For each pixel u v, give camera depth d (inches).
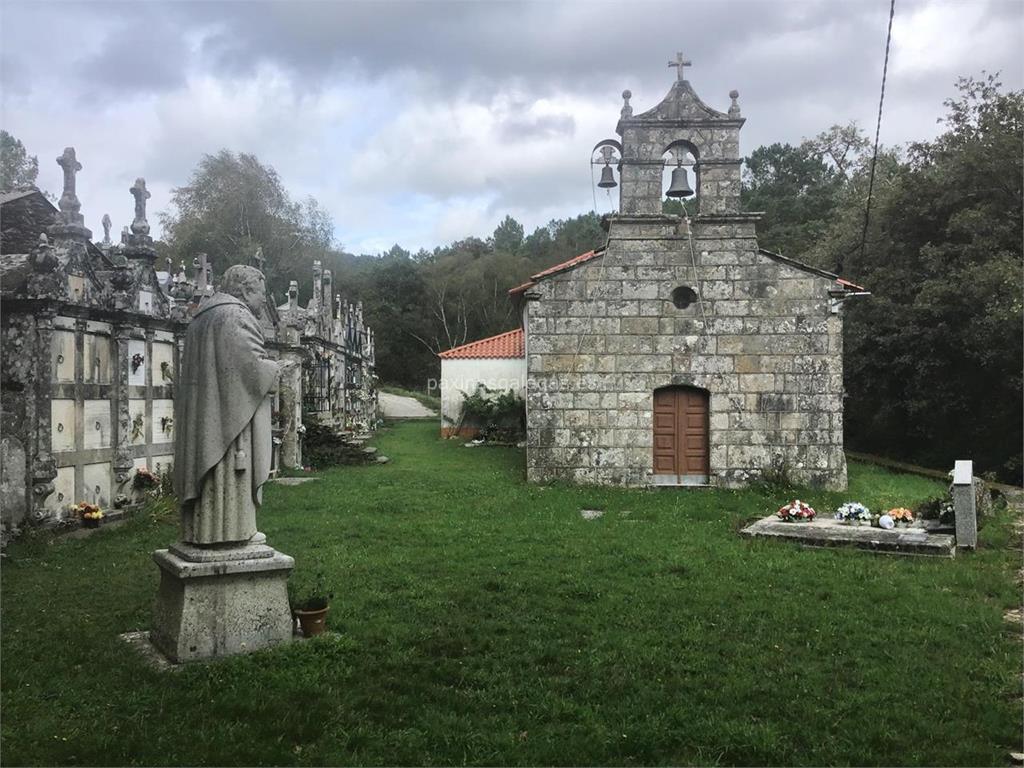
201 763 197.2
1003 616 334.0
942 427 1106.1
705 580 388.2
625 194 776.9
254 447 272.2
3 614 316.2
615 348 767.7
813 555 447.5
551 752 206.8
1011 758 208.8
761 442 754.2
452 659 274.7
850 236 1189.1
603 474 764.0
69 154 525.3
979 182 1018.7
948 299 992.2
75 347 509.0
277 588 275.1
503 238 3752.5
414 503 619.2
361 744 210.8
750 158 2175.2
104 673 251.4
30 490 466.3
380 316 2620.6
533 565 416.5
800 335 754.2
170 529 501.4
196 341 268.7
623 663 271.6
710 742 215.0
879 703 239.6
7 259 546.3
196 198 2133.4
